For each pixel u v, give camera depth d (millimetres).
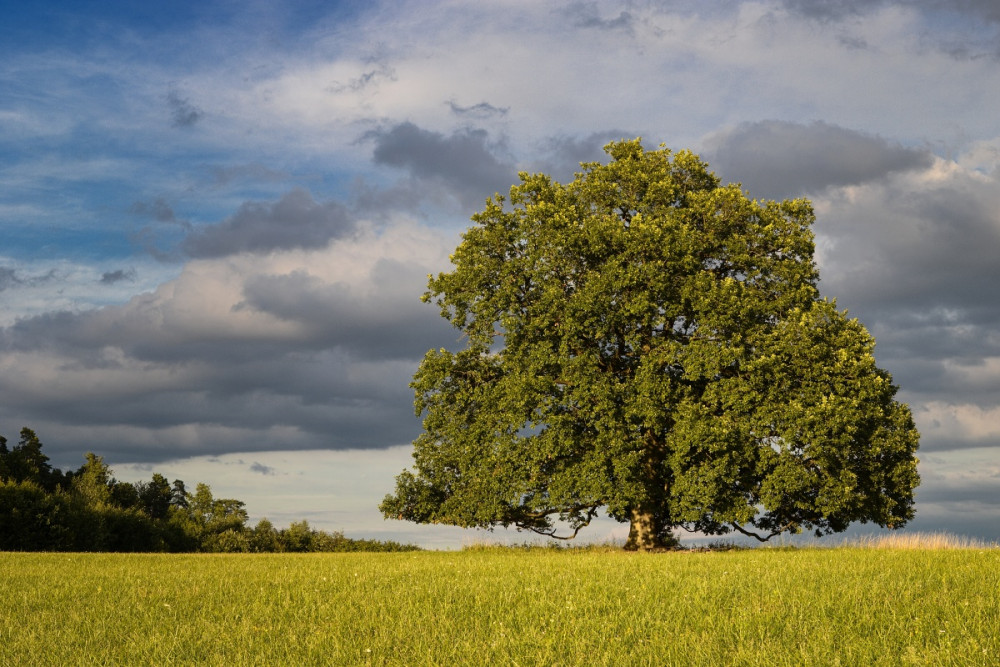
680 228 26312
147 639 9203
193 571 16828
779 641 8516
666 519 29172
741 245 26688
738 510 25438
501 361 29031
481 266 28312
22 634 9492
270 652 8578
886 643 8289
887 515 25375
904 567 13977
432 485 30422
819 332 24688
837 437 24000
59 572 16625
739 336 24938
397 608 11039
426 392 30062
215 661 8211
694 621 9766
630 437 26094
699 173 29328
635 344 26203
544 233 27453
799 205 27750
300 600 11992
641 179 28391
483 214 28906
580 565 16594
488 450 28219
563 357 26469
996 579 12070
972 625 8930
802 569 14188
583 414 26109
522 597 11844
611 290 25781
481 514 28000
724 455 24828
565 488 26344
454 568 16516
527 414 27203
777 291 26969
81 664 8141
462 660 8133
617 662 7957
